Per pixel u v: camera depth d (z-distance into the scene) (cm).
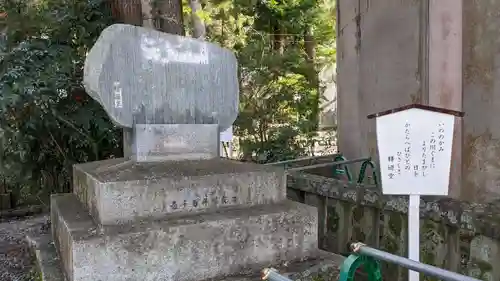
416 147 248
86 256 223
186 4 1022
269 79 755
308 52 998
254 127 750
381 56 542
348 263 215
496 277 268
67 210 291
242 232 263
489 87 430
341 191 389
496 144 425
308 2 959
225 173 278
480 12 436
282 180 302
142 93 290
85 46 503
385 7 531
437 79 460
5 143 473
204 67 311
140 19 494
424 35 469
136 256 234
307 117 809
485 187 436
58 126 474
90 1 505
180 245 246
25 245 466
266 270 195
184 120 304
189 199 265
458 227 291
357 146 598
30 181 532
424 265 192
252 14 976
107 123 476
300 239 284
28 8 498
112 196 244
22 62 436
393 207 337
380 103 545
